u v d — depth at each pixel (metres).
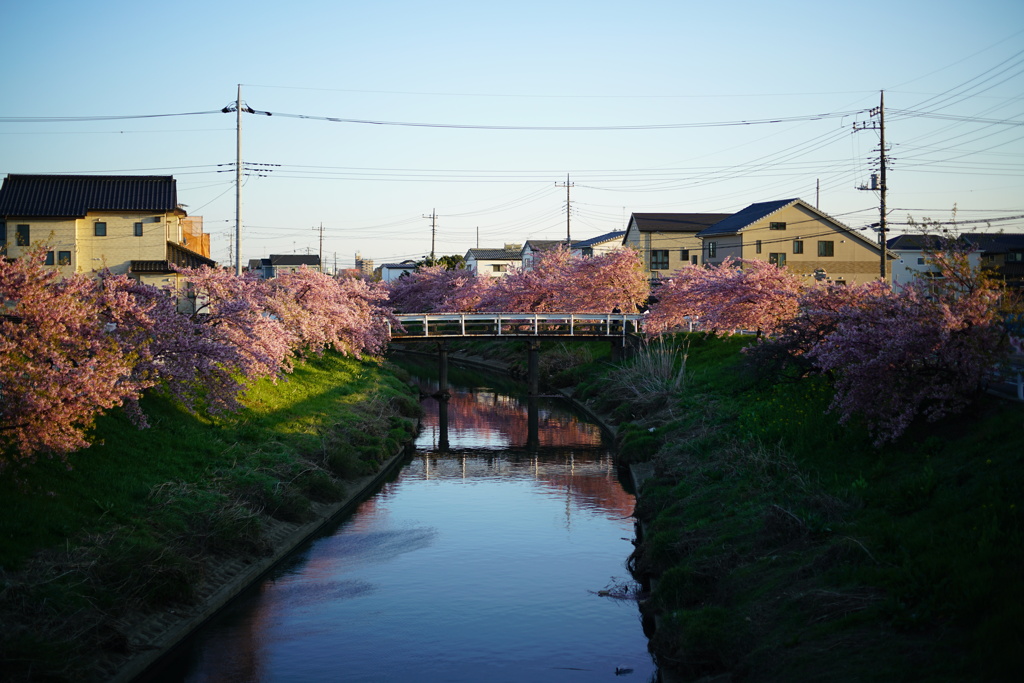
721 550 14.58
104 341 15.87
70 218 44.34
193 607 14.53
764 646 10.66
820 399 20.75
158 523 15.71
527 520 21.81
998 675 8.38
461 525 21.36
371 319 41.38
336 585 16.84
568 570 17.77
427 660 13.45
